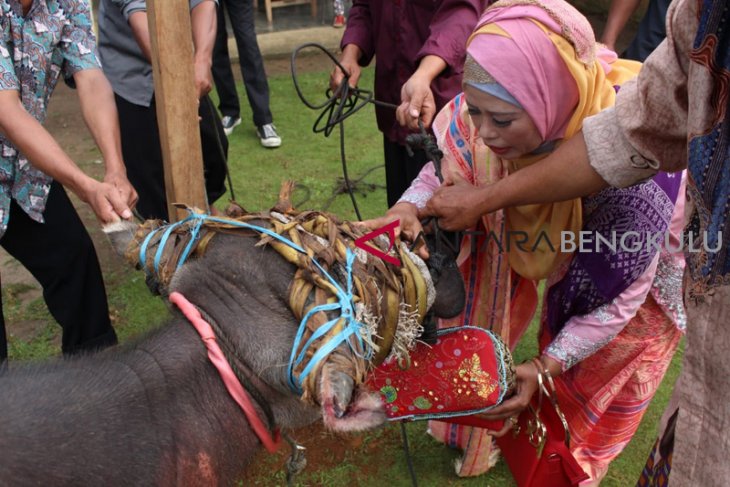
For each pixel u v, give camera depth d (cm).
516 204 191
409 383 202
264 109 554
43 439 119
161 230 164
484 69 182
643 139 167
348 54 328
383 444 306
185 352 143
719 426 150
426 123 259
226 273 152
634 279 205
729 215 141
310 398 136
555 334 234
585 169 178
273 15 855
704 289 149
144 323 376
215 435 142
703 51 138
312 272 145
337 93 251
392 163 344
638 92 164
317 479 290
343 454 300
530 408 222
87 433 123
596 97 192
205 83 349
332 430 131
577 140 180
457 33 276
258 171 527
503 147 195
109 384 133
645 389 245
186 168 227
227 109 580
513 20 182
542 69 181
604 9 841
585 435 252
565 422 216
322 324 140
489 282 236
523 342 364
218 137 324
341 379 135
